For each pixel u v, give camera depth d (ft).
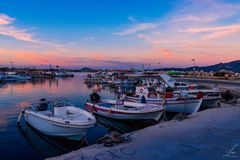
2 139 46.11
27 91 148.66
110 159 26.81
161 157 27.35
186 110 66.59
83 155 28.22
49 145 43.45
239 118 51.67
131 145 32.07
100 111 62.90
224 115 55.67
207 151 29.40
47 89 164.25
